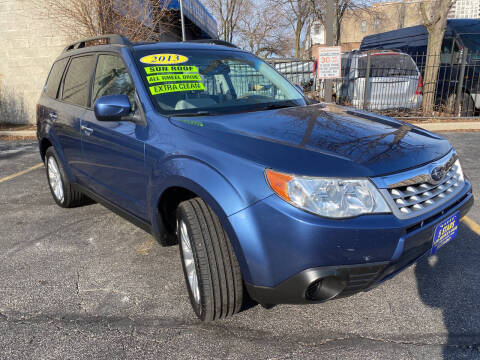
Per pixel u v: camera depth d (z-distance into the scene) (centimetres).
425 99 1005
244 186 194
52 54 1072
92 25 930
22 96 1116
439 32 966
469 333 220
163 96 277
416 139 237
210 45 353
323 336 222
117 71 310
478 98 939
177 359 208
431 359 201
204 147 219
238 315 243
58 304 260
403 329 225
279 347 214
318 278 182
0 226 398
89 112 333
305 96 352
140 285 281
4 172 627
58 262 318
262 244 188
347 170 190
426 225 204
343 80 1086
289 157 197
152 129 257
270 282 192
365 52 1022
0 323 241
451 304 247
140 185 268
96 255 329
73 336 228
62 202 430
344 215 182
